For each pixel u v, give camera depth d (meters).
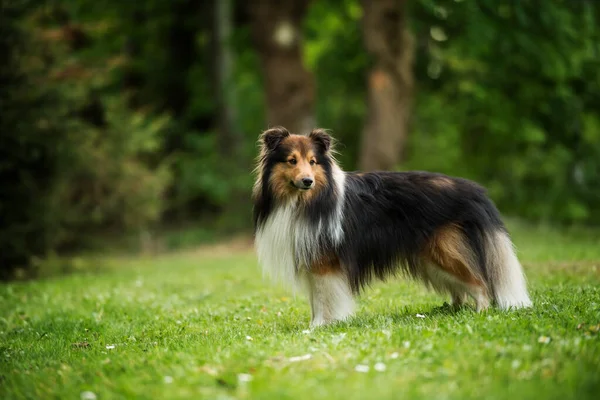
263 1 18.81
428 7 15.60
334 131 24.64
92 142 14.81
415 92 22.34
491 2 15.07
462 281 6.64
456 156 22.64
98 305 9.17
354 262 6.64
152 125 17.36
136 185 16.00
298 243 6.52
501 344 5.00
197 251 19.17
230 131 23.80
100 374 5.12
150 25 25.77
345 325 6.33
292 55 19.09
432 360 4.73
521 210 22.58
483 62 17.92
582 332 5.29
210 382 4.59
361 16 17.41
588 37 15.77
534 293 7.58
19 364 5.79
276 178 6.56
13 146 11.81
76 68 13.12
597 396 3.98
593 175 20.78
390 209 6.75
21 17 12.16
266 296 9.28
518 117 18.53
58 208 13.43
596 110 18.72
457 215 6.68
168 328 7.08
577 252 12.03
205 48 24.86
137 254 19.02
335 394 4.14
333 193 6.58
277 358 4.98
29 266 13.06
